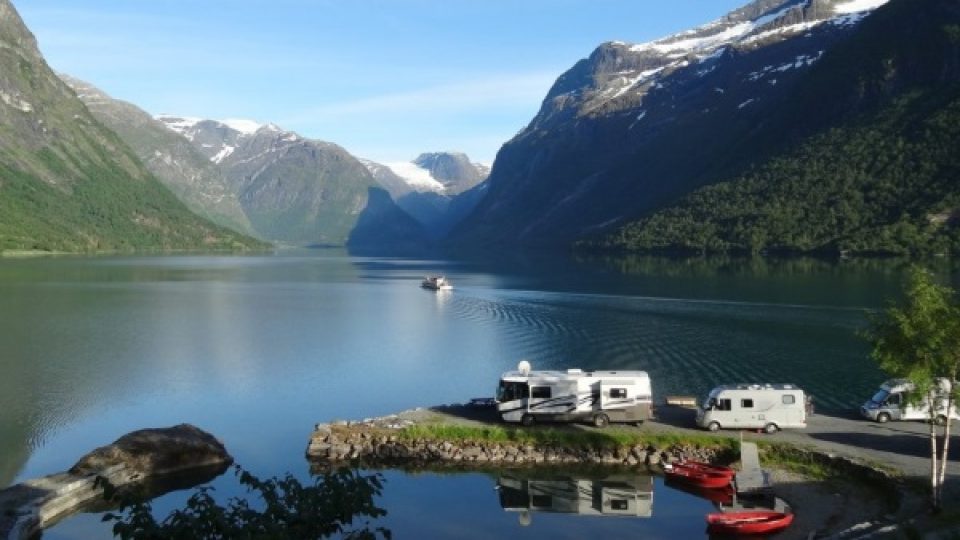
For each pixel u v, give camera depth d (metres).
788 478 47.03
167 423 64.31
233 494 48.19
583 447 52.53
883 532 35.69
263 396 73.75
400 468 52.69
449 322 123.88
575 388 55.66
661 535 41.12
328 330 116.06
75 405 69.69
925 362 37.16
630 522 42.94
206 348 99.06
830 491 44.84
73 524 43.47
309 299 162.00
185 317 128.88
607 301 141.88
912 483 42.94
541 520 43.50
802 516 41.62
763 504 43.44
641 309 129.12
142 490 48.66
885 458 47.16
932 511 38.41
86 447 57.97
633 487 48.38
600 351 92.69
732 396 53.78
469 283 197.12
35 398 71.81
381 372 84.75
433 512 44.78
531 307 138.12
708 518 40.72
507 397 56.19
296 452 56.38
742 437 51.53
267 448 57.44
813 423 55.59
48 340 102.38
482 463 52.72
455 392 75.56
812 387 72.19
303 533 20.12
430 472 51.75
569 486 48.81
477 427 55.47
